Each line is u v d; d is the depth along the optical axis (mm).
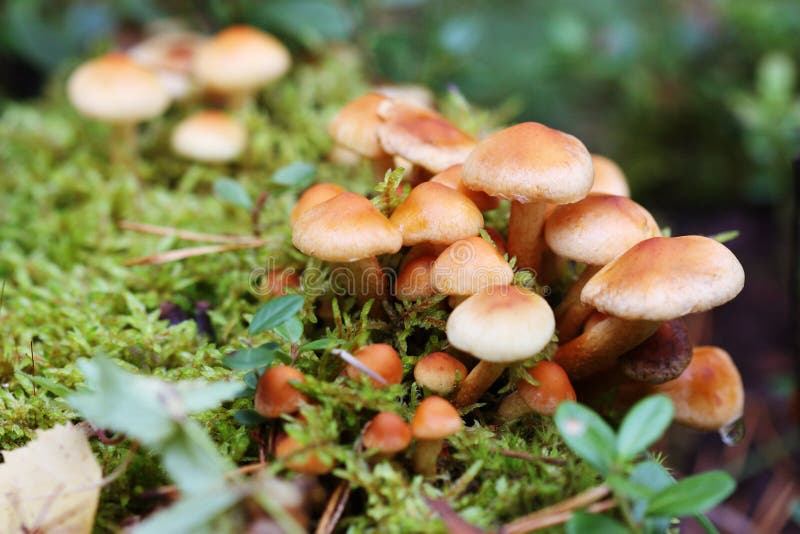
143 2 666
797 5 750
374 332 332
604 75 730
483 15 725
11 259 424
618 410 342
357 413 291
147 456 294
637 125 761
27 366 342
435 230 297
